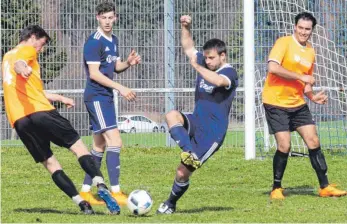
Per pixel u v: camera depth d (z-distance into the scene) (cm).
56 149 3431
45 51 3494
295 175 2564
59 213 1814
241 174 2600
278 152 2086
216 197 2112
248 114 3003
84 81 3516
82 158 1773
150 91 3466
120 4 3500
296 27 2086
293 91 2083
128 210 1867
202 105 1759
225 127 1761
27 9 3484
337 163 2872
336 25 3303
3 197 2106
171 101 3488
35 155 1791
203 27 3497
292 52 2080
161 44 3503
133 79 3506
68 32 3509
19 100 1761
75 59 3512
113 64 2045
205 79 1719
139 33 3506
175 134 1709
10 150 3378
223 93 1756
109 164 2008
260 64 3316
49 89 3512
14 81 1764
